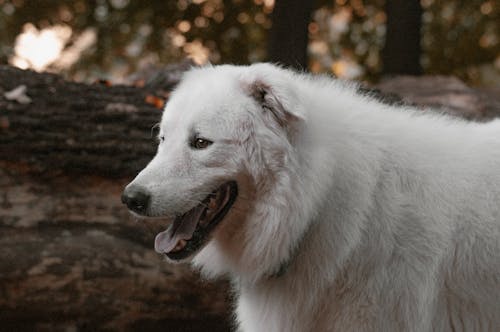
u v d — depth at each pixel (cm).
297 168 351
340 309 365
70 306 507
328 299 366
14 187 520
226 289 532
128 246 521
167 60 1408
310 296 367
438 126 397
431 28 1483
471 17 1471
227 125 356
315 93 385
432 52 1486
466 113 732
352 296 362
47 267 501
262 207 359
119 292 515
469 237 366
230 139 356
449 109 734
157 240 373
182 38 1382
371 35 1466
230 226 375
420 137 385
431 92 802
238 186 362
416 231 364
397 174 372
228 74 369
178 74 661
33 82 586
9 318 503
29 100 557
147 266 520
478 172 376
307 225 354
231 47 1395
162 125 375
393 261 362
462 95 786
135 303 519
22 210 516
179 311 530
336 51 1506
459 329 376
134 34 1398
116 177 539
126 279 515
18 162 522
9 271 495
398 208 365
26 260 498
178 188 354
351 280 361
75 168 529
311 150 355
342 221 360
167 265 523
